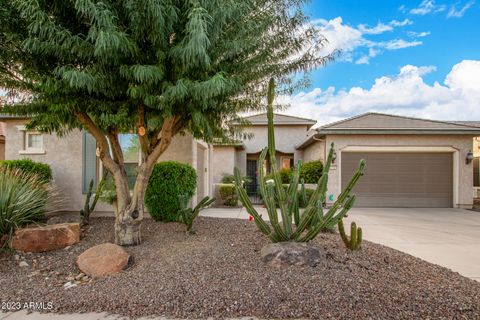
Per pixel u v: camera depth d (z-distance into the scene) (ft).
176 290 11.55
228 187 44.21
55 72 12.14
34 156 30.53
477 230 26.32
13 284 12.97
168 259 14.98
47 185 25.20
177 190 24.93
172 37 13.29
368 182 44.04
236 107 18.04
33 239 16.92
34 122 17.78
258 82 17.07
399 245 20.67
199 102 13.48
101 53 11.19
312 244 14.93
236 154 61.05
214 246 16.87
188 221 20.43
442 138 42.86
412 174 43.70
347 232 24.04
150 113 16.14
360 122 46.19
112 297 11.19
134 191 17.85
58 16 12.14
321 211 14.28
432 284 12.47
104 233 20.52
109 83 12.75
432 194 43.45
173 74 13.41
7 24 11.92
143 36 12.60
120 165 18.39
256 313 10.19
